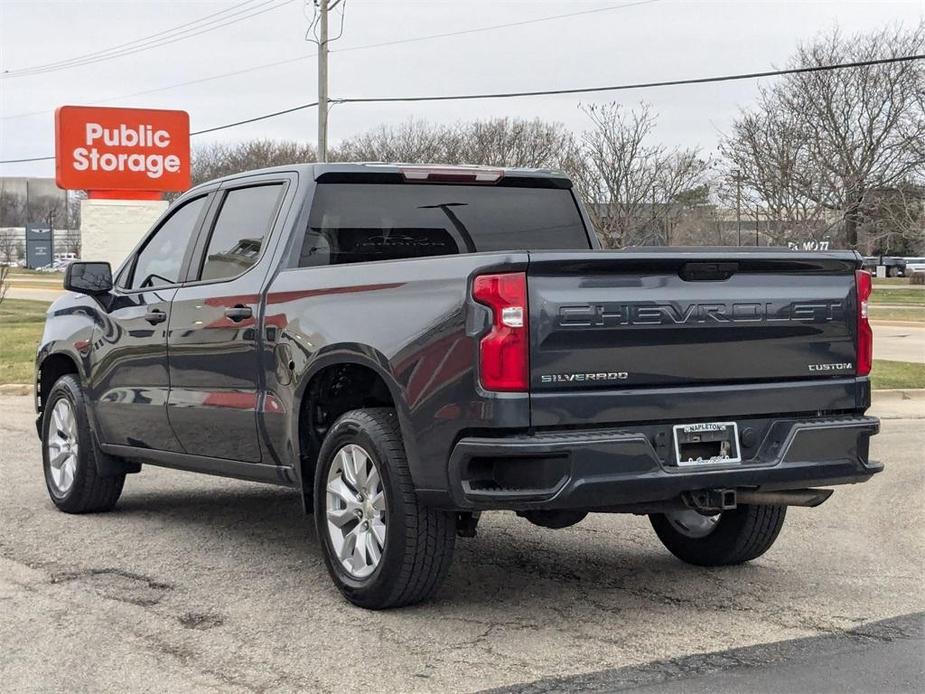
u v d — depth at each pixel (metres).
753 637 5.21
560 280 5.04
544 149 55.34
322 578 6.27
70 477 8.04
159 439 7.26
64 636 5.24
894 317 34.47
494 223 6.96
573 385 5.05
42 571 6.42
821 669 4.77
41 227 113.31
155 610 5.65
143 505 8.42
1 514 8.02
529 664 4.84
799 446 5.52
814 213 38.81
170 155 27.02
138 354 7.37
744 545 6.36
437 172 6.77
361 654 4.97
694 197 40.66
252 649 5.04
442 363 5.12
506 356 4.94
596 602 5.80
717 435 5.37
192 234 7.25
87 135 26.38
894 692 4.49
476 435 5.05
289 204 6.48
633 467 5.08
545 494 4.94
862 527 7.72
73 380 8.04
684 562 6.68
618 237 39.28
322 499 5.86
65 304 8.33
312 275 6.05
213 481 9.54
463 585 6.12
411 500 5.37
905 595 5.96
